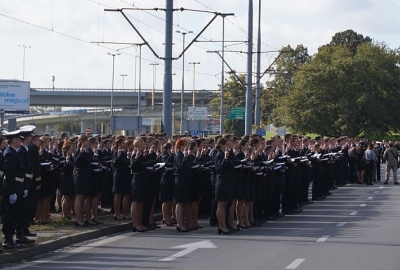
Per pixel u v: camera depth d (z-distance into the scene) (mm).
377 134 71562
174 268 13156
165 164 19609
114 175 20016
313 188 28812
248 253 14977
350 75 72812
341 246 15969
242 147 19250
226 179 18219
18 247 14758
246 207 19844
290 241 16859
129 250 15562
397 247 15805
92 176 18703
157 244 16500
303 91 72125
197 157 20203
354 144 39969
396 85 73500
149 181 19094
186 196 18891
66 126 123250
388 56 73812
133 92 95500
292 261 13891
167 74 29969
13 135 14828
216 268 13141
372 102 71000
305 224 20609
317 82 71938
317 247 15828
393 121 73938
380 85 73438
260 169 20297
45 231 17500
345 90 71688
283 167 22281
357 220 21500
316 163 28406
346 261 13891
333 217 22516
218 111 92812
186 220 19359
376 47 74312
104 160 20969
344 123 71000
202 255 14742
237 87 86750
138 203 18844
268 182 21375
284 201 23625
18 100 55531
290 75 85812
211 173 20094
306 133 73625
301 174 25484
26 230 16359
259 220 20641
